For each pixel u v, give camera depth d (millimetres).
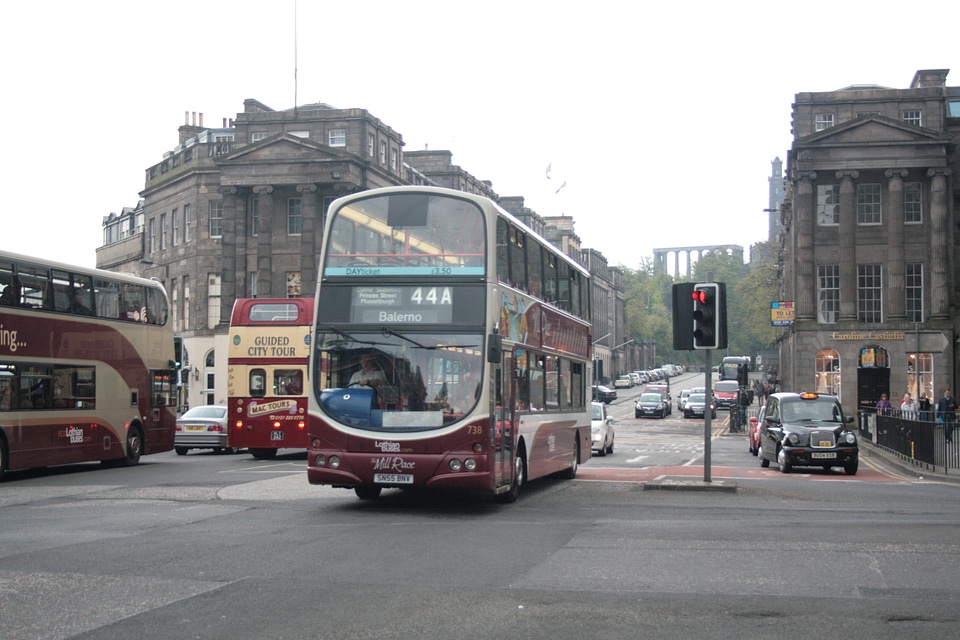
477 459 15398
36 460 23188
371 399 15680
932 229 62312
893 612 8539
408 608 8578
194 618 8133
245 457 34312
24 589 9273
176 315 74312
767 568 10625
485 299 15812
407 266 16062
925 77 71812
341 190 67562
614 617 8305
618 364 165875
